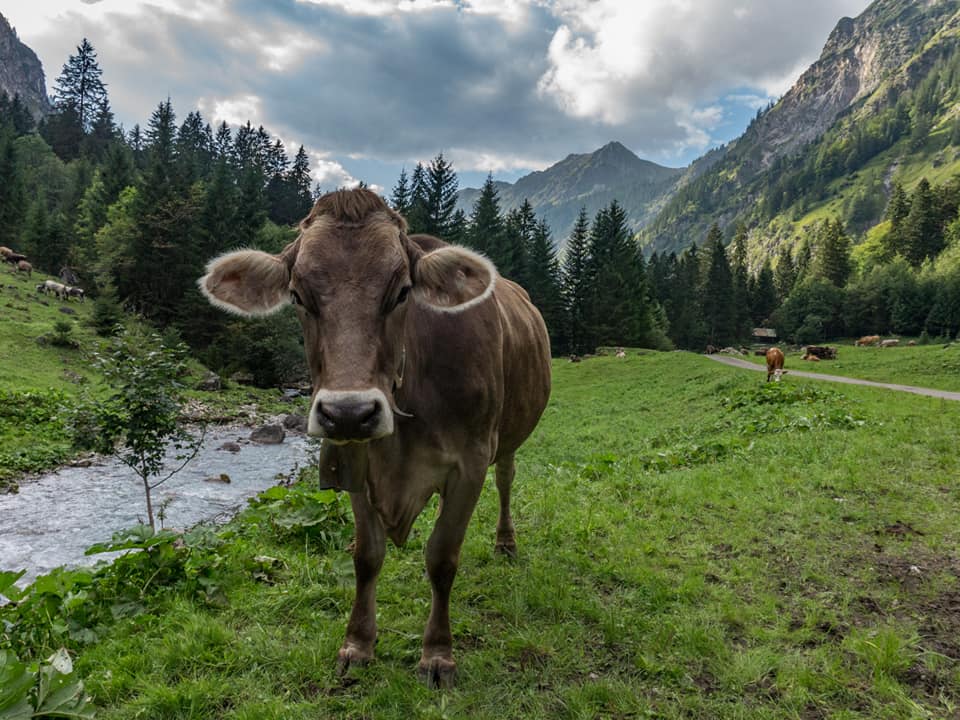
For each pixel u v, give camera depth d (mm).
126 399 8656
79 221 71125
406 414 3057
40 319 35969
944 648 3947
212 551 5352
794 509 6797
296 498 6402
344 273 2664
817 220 199250
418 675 3516
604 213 75125
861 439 10422
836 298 100812
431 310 3449
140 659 3711
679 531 6219
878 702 3355
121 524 10961
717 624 4203
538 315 5660
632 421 20672
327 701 3332
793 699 3365
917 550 5676
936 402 16578
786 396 17000
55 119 117062
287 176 101875
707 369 33625
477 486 3648
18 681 2898
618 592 4754
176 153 93312
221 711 3295
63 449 15930
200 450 18031
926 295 92938
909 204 135625
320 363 2703
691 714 3275
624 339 67125
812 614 4328
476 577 4973
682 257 114125
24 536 10273
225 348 43438
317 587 4668
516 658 3762
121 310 36938
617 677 3531
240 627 4195
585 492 7961
